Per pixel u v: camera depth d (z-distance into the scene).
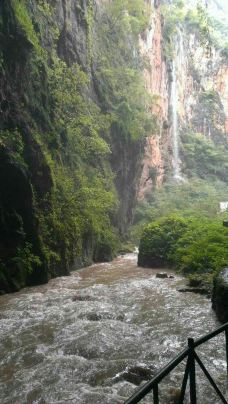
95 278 12.70
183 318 7.74
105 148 18.38
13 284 10.70
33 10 15.05
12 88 12.28
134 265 15.59
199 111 51.25
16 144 11.66
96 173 18.59
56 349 6.31
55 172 14.25
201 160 45.59
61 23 17.80
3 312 8.35
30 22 13.32
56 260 12.86
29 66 13.37
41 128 14.06
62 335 6.87
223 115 53.88
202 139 46.25
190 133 46.19
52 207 13.07
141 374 5.26
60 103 16.05
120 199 22.88
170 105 41.25
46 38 16.08
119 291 10.34
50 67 16.03
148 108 26.30
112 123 21.61
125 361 5.64
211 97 52.25
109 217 20.38
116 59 24.12
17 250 11.20
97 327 7.09
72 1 19.34
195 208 29.11
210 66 53.22
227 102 54.69
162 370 2.58
